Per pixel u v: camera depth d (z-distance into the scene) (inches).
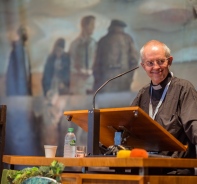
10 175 180.5
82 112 181.8
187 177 161.8
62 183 170.1
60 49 349.7
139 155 153.8
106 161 155.3
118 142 177.8
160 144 181.9
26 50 364.5
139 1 316.8
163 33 305.3
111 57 326.0
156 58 208.8
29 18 365.7
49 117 349.1
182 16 299.1
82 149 191.6
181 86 206.8
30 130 355.9
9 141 363.3
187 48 295.6
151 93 218.1
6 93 369.1
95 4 336.5
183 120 195.3
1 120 279.6
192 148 203.5
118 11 325.7
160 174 178.5
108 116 174.7
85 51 338.0
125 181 152.6
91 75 333.4
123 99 317.1
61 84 346.3
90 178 162.2
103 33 331.3
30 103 358.3
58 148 341.4
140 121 167.6
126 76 317.1
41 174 167.8
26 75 362.6
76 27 343.9
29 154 354.9
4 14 374.9
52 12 356.2
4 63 372.2
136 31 316.5
